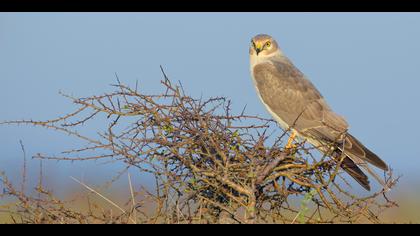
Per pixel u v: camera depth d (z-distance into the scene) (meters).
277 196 10.51
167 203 10.04
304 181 10.45
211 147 10.46
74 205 11.60
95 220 9.83
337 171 10.42
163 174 9.98
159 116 10.29
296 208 12.84
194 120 10.39
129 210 10.05
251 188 9.89
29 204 9.81
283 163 10.77
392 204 10.23
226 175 9.89
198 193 10.18
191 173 10.27
